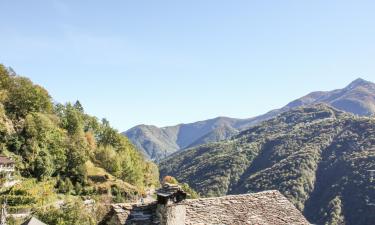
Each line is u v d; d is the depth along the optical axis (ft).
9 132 325.01
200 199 75.66
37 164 311.68
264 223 75.20
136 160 485.15
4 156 292.61
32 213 208.33
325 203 448.24
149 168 525.34
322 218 422.41
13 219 186.80
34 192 258.37
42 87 436.76
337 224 399.03
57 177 321.11
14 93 381.81
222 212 74.18
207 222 70.33
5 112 357.61
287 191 489.67
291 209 81.35
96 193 320.91
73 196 295.28
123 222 66.39
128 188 348.38
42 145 328.49
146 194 359.46
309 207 466.29
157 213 67.05
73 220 210.18
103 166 396.78
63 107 458.50
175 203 66.90
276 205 81.15
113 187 334.44
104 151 407.85
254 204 79.25
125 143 488.85
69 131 401.70
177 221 66.90
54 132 353.92
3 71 393.91
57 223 200.23
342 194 444.96
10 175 286.46
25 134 329.93
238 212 75.61
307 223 79.10
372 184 430.20
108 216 69.77
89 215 236.22
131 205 70.28
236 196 79.66
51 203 255.09
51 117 396.78
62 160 334.24
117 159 406.00
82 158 347.36
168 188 67.82
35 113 368.89
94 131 476.54
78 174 334.85
